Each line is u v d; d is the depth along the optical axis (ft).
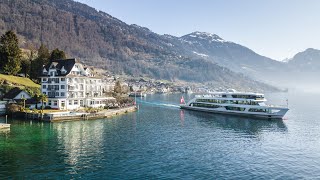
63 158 213.46
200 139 284.41
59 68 458.91
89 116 388.16
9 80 510.58
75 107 446.19
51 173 183.73
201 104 527.40
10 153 221.87
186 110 540.52
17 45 571.28
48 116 353.31
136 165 201.67
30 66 598.34
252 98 458.50
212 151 240.32
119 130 320.50
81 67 476.54
